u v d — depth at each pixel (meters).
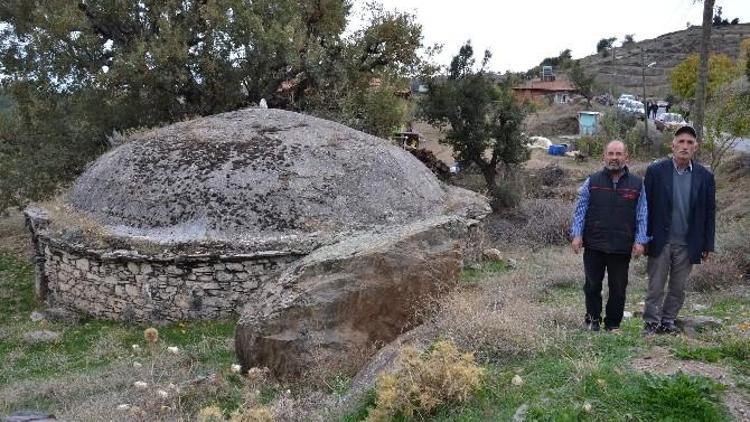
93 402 5.58
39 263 10.15
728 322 6.07
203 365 6.71
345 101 16.39
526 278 9.82
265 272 8.54
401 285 6.16
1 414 5.33
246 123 10.44
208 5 14.69
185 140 10.02
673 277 5.32
